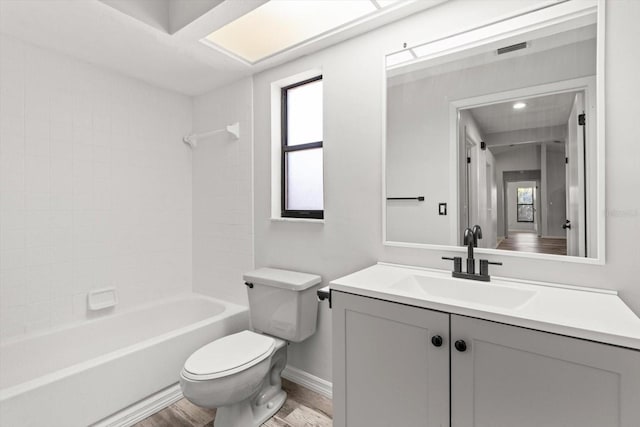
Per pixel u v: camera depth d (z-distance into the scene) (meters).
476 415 0.99
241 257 2.46
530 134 1.32
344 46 1.86
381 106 1.72
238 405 1.59
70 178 2.11
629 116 1.13
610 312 0.96
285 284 1.84
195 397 1.40
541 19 1.30
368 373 1.22
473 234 1.39
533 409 0.90
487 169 1.42
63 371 1.47
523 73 1.34
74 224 2.13
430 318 1.07
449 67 1.52
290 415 1.76
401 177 1.65
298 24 1.90
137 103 2.47
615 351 0.79
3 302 1.82
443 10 1.53
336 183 1.90
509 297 1.25
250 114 2.38
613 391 0.80
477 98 1.45
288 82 2.21
